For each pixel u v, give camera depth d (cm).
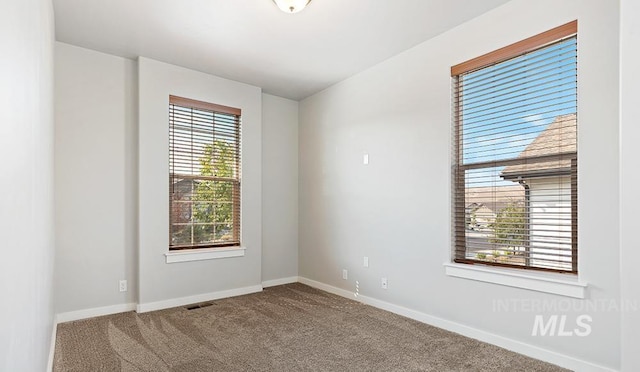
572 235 219
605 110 199
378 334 271
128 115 337
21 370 105
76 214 307
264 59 341
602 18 201
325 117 423
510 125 252
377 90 352
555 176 227
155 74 342
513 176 249
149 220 335
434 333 272
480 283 257
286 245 456
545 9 226
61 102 303
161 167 344
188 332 276
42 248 166
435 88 295
